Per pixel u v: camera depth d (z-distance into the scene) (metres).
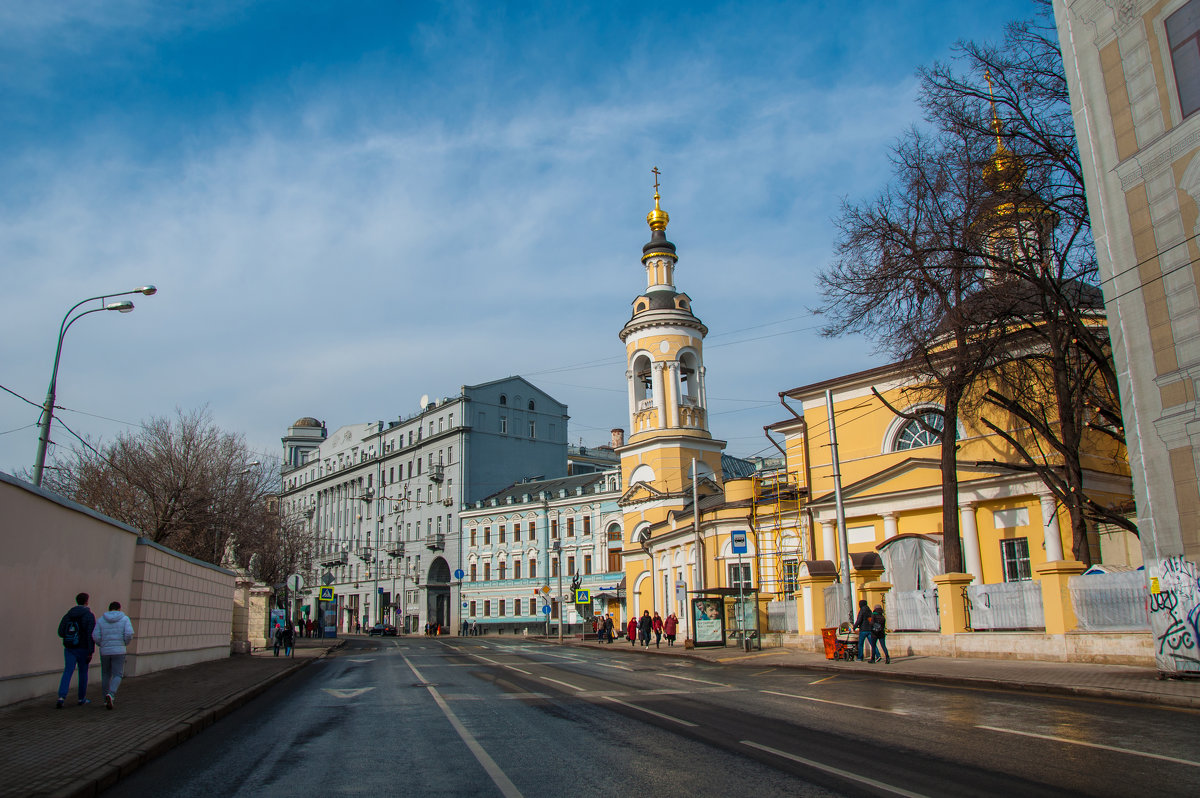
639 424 52.69
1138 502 16.36
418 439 90.88
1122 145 16.89
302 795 7.33
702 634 34.69
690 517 43.09
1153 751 8.55
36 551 14.01
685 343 52.31
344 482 104.69
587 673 21.94
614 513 69.94
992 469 27.66
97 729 10.66
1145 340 16.34
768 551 37.47
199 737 11.06
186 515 39.00
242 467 44.91
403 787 7.58
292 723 12.47
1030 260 21.98
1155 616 15.74
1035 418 23.61
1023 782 7.17
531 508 76.19
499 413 86.88
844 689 16.03
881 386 32.59
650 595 50.75
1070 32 18.12
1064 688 14.36
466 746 9.80
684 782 7.50
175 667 22.94
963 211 22.94
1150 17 16.36
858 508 31.88
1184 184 15.66
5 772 7.76
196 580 25.41
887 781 7.31
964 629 21.94
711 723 11.28
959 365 23.12
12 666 13.21
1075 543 22.41
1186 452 15.47
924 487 29.53
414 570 88.56
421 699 15.53
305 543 60.84
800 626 29.47
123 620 13.36
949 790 6.93
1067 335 22.91
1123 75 16.91
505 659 30.31
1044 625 20.05
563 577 72.81
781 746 9.23
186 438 40.44
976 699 13.62
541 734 10.66
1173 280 15.84
